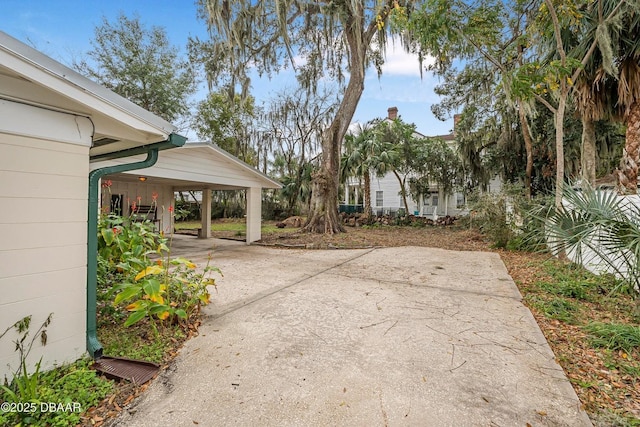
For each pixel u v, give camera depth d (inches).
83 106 86.4
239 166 343.3
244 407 71.8
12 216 75.8
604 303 140.4
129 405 72.6
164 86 526.6
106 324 116.5
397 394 76.6
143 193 409.1
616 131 362.9
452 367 89.4
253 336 110.6
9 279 75.2
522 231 301.6
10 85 74.6
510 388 79.0
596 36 208.8
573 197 125.0
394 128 601.6
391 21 256.8
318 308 140.6
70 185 86.4
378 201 756.0
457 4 223.9
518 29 296.0
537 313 133.9
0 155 73.7
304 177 673.6
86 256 90.7
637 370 86.4
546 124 398.3
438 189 631.8
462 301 150.5
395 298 155.5
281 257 279.4
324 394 76.6
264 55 466.3
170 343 103.8
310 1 402.0
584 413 69.6
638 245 100.3
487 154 499.2
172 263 126.9
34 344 79.4
